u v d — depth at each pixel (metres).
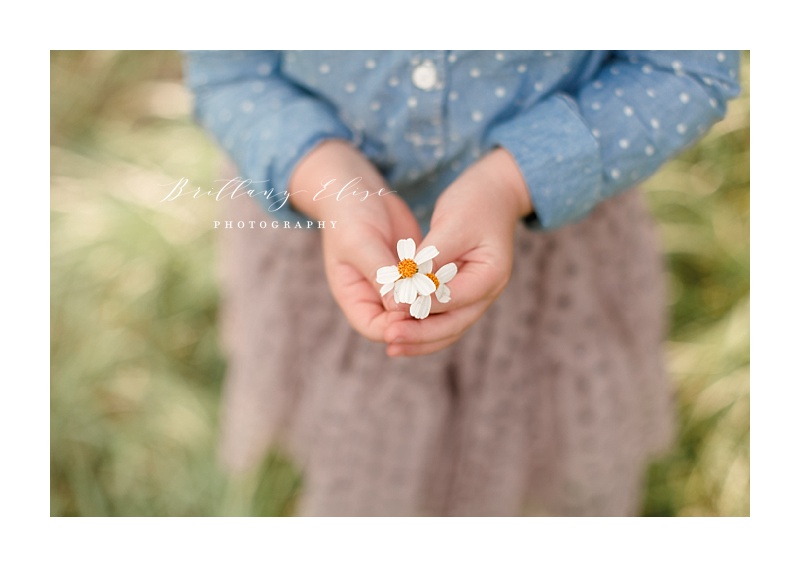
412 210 0.57
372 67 0.52
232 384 0.70
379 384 0.61
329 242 0.48
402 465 0.62
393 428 0.61
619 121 0.50
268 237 0.62
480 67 0.52
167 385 0.91
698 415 0.84
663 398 0.67
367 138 0.55
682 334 0.88
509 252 0.46
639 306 0.63
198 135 1.04
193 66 0.56
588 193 0.50
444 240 0.45
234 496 0.81
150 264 0.96
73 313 0.94
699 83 0.51
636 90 0.51
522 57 0.52
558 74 0.52
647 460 0.74
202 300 0.96
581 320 0.60
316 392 0.63
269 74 0.56
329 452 0.63
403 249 0.44
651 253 0.64
